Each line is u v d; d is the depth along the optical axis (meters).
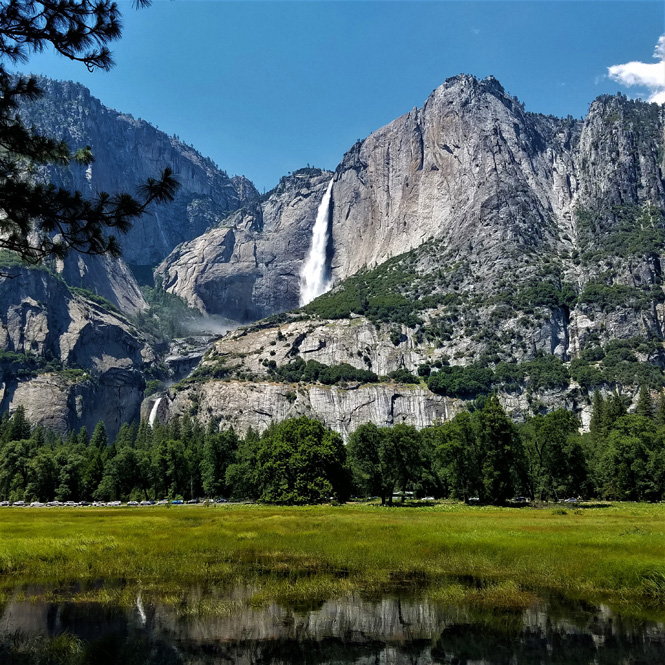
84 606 28.67
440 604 29.06
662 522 59.97
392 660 22.08
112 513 83.44
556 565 35.19
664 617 26.98
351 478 110.94
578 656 22.28
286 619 26.75
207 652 22.67
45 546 42.22
